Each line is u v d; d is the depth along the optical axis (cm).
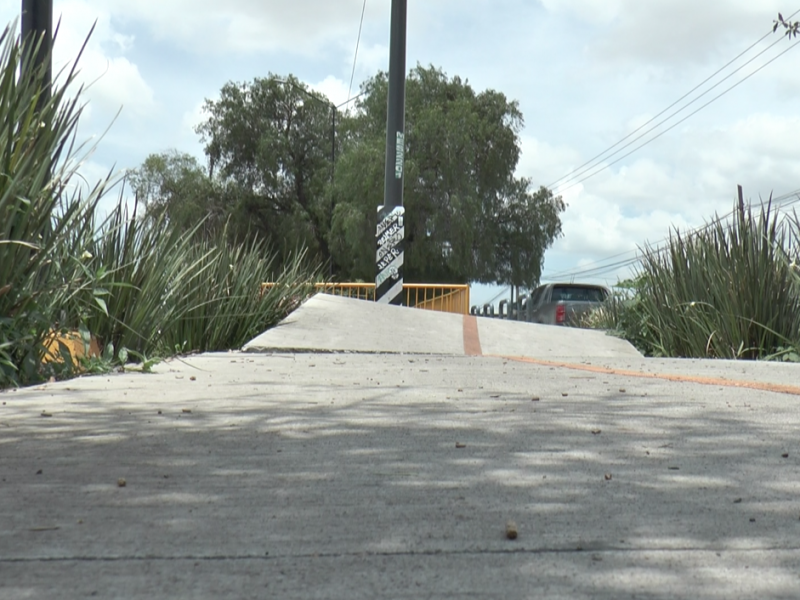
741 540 212
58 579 185
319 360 761
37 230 544
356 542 211
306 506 243
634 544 209
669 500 249
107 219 699
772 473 283
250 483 269
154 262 724
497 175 3641
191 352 870
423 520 229
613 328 1165
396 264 1526
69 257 587
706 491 259
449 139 3503
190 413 411
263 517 232
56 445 330
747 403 445
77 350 627
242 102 4325
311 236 4053
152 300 721
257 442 337
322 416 403
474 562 196
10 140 525
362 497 253
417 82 3712
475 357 835
